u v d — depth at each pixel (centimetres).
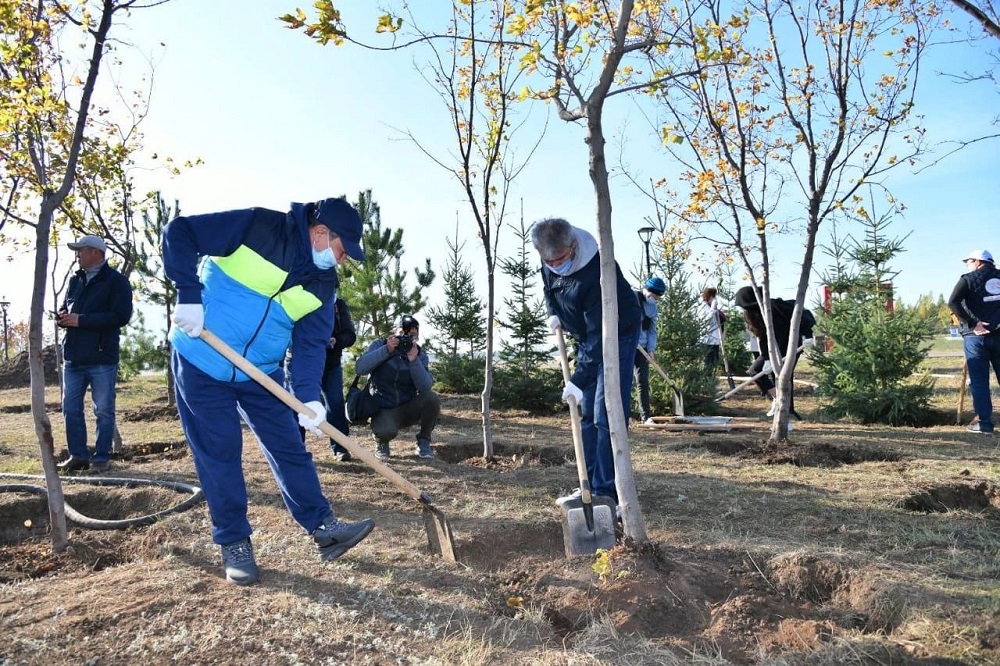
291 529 452
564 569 391
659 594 358
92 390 661
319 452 748
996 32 384
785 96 721
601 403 462
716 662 304
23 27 510
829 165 702
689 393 1073
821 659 300
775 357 786
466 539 438
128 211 968
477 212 707
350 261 1152
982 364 868
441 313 1339
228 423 371
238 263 365
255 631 312
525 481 596
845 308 1077
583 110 395
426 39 411
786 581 385
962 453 714
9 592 360
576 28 465
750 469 652
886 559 398
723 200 763
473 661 293
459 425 975
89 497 554
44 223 432
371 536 445
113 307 652
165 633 311
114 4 450
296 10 371
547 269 480
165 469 652
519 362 1164
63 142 714
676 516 494
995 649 296
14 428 971
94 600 342
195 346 365
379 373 706
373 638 309
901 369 986
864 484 577
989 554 412
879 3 690
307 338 394
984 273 861
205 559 403
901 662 294
